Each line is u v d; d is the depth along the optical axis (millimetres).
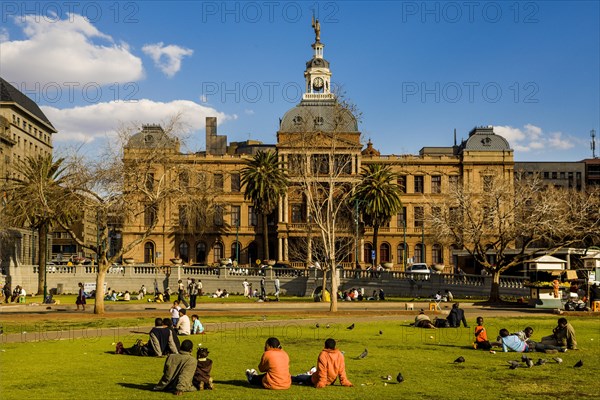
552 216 68750
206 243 124250
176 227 121688
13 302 64875
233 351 27516
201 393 19109
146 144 52312
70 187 49469
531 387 20203
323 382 19984
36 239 112812
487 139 125625
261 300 65688
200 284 76125
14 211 74312
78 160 49719
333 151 54594
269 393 19141
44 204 49594
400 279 75875
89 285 82688
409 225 124312
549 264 54094
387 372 22609
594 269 55094
